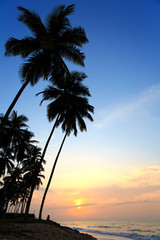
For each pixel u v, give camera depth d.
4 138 26.17
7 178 40.94
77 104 21.61
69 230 19.78
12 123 28.16
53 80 17.56
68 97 20.86
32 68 13.30
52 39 13.90
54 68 15.27
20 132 28.20
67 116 22.59
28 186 41.06
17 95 12.27
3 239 8.66
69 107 20.66
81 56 14.79
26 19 13.17
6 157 28.88
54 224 20.06
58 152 22.38
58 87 22.55
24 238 9.84
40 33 13.74
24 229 11.85
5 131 26.67
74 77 22.97
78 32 14.76
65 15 14.23
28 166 40.09
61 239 12.52
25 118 29.34
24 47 13.53
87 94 22.97
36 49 14.40
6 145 26.42
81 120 23.28
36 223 15.38
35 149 40.38
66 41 14.73
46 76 15.25
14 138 27.56
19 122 28.81
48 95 22.00
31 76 13.27
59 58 14.32
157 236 40.94
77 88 22.47
